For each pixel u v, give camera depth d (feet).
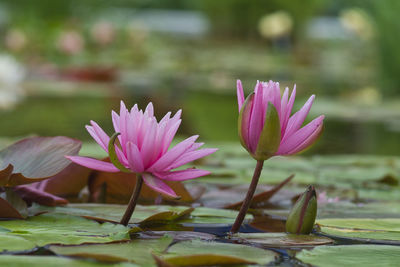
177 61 36.60
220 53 41.63
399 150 10.12
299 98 20.53
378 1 22.84
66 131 10.59
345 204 6.33
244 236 5.68
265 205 6.29
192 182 6.72
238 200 6.31
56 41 29.63
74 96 18.42
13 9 33.30
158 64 35.04
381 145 10.84
